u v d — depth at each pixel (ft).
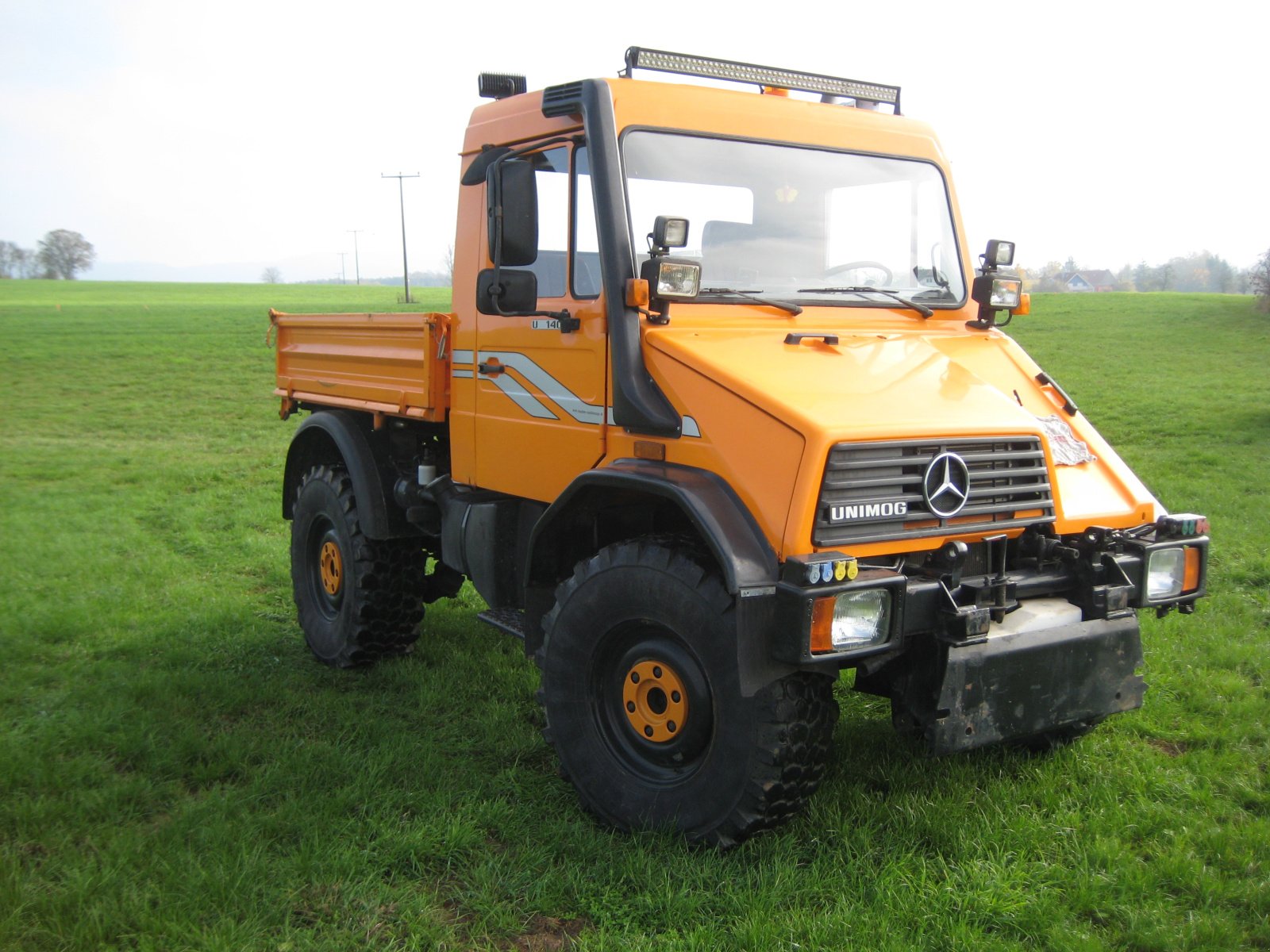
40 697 16.16
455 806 12.59
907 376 12.00
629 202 12.30
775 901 10.17
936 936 9.78
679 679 11.34
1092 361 83.66
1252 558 24.25
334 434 18.25
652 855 11.09
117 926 9.87
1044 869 10.98
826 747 10.93
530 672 17.62
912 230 14.92
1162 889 10.80
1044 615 11.37
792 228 13.73
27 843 11.49
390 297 221.66
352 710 15.85
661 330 11.99
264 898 10.30
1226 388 66.69
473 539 15.12
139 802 12.59
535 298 12.62
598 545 13.56
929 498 10.77
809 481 10.11
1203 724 15.10
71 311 159.63
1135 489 13.02
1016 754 14.05
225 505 35.40
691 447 11.28
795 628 9.77
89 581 23.58
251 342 112.16
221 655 18.60
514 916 10.23
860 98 15.49
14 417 64.59
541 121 13.75
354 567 17.58
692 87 13.25
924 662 10.88
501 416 14.56
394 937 9.88
